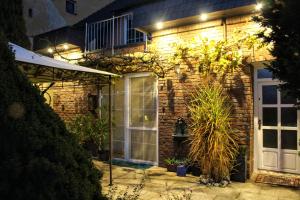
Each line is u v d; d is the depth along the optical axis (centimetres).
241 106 671
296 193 562
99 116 944
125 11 959
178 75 761
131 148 883
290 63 308
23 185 193
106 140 923
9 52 220
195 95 725
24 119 205
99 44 996
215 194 560
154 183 639
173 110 772
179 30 764
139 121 866
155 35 805
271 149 683
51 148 209
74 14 1468
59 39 1002
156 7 773
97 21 1002
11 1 634
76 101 1014
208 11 671
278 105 674
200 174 694
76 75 638
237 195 554
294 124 657
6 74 209
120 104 911
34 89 227
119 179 676
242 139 666
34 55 502
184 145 749
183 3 723
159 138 801
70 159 216
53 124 224
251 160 675
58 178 198
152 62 791
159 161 801
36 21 1298
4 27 615
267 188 594
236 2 637
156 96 827
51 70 545
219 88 677
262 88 692
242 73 671
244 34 665
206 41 712
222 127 614
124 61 836
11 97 203
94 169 244
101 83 718
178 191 579
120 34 959
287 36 331
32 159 195
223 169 614
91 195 227
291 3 305
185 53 748
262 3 342
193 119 673
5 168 189
